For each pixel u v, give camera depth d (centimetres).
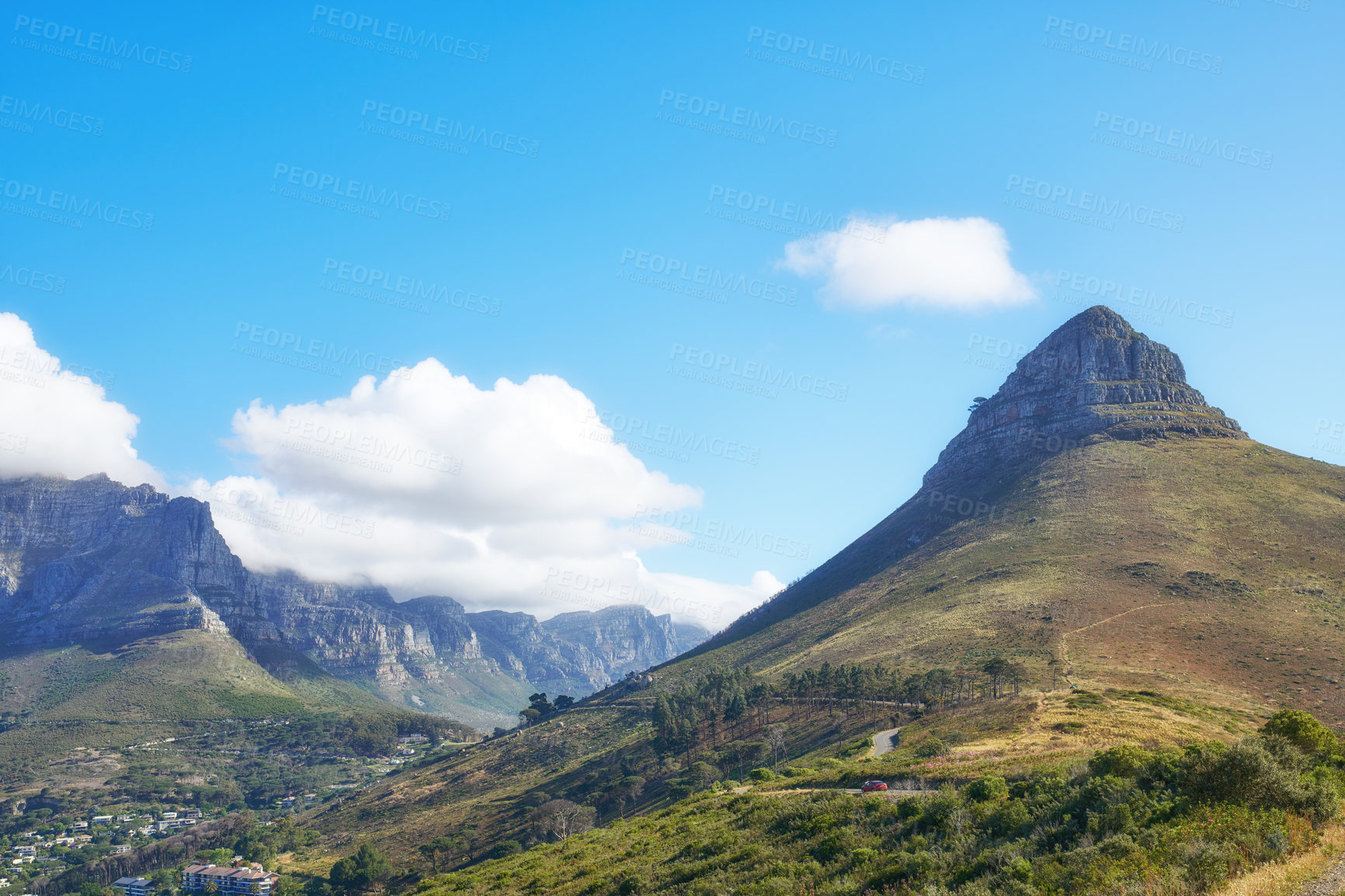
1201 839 2919
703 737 16850
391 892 13875
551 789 17725
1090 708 9519
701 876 5031
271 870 18075
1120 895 2734
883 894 3650
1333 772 3753
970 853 3847
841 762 9650
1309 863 2678
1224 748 3672
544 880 6600
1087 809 3797
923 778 6306
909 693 14250
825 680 16625
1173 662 14450
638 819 9069
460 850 15350
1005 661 13250
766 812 6253
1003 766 6181
